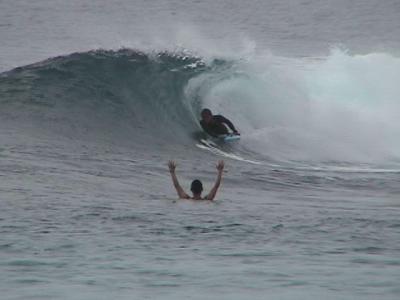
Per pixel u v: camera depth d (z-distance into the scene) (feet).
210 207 190.70
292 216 179.42
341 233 155.02
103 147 285.02
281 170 286.46
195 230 154.81
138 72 351.46
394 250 136.67
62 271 115.14
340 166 307.78
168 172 254.68
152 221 164.04
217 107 345.92
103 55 358.23
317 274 114.21
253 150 316.81
